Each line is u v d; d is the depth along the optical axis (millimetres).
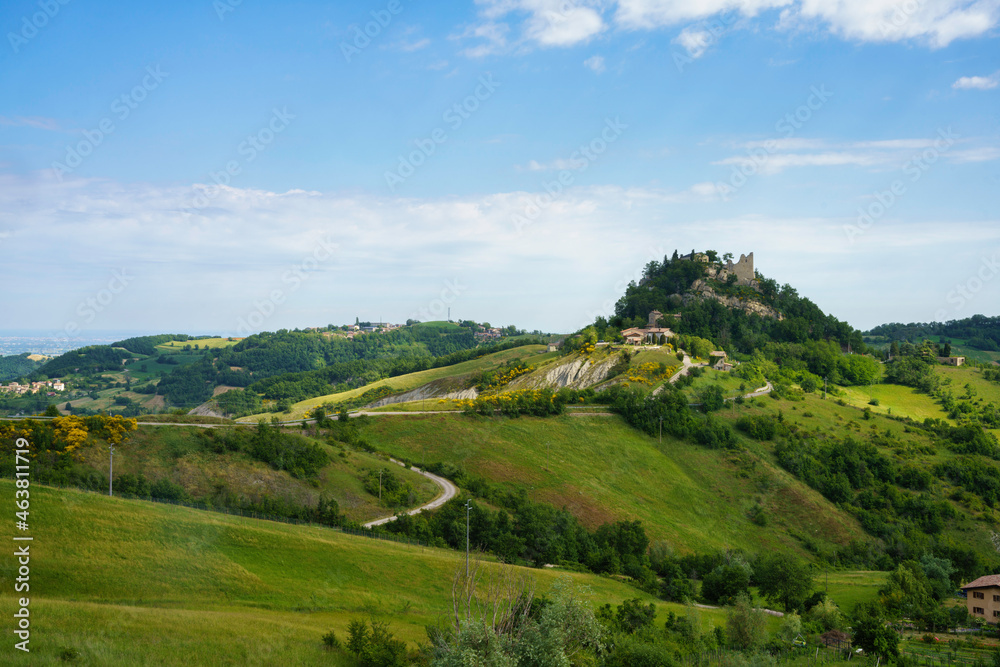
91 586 50781
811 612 79938
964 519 146875
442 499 112250
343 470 113000
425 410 172625
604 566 98000
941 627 79188
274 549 67125
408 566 71938
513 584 40219
